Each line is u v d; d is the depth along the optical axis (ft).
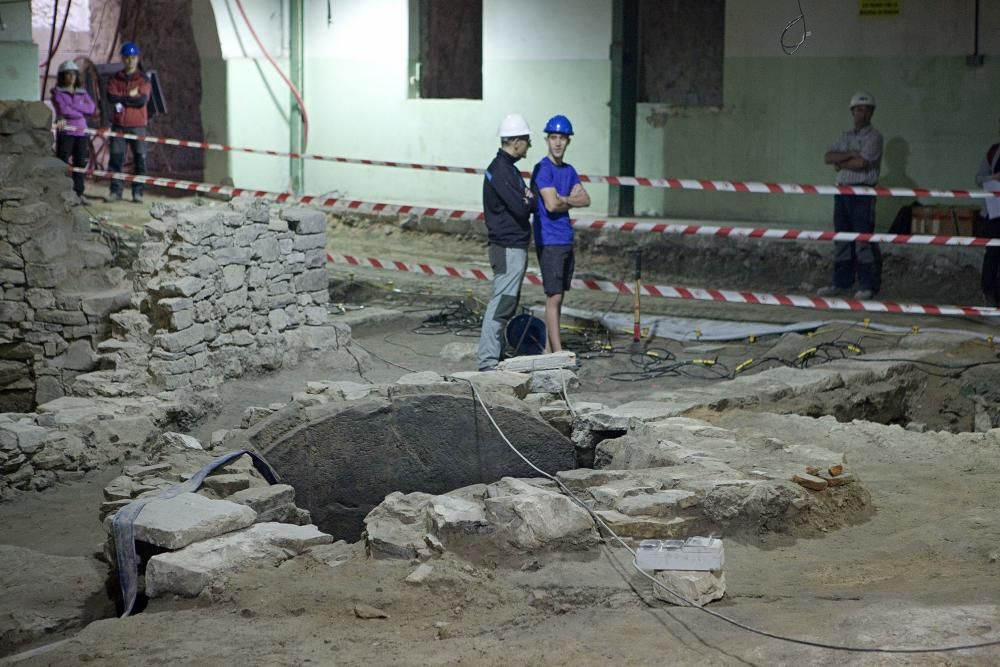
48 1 63.16
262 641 15.33
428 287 45.37
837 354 35.78
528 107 54.70
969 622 14.44
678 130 51.67
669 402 28.37
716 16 51.26
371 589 16.94
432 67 58.59
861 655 13.79
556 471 26.16
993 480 22.44
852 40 47.37
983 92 45.27
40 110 37.22
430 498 19.99
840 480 20.45
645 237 48.75
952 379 33.99
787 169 49.60
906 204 45.52
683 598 16.14
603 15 51.83
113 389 31.14
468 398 25.46
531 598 16.70
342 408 25.02
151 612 17.11
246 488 21.90
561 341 38.22
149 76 56.54
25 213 35.58
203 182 60.34
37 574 20.17
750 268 46.88
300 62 60.85
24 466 26.91
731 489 19.36
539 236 33.37
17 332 36.09
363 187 60.29
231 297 33.63
